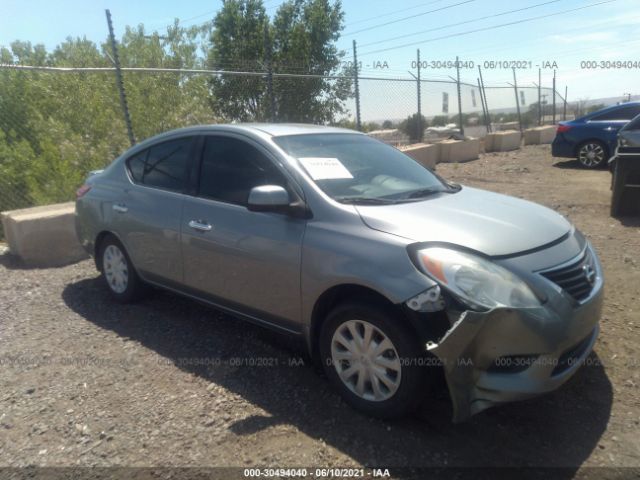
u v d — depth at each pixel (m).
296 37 18.53
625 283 4.88
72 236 6.20
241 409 3.10
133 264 4.49
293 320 3.32
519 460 2.63
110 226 4.59
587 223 7.10
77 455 2.74
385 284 2.75
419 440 2.79
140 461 2.68
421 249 2.77
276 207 3.23
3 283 5.38
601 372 3.41
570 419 2.95
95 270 5.79
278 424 2.95
